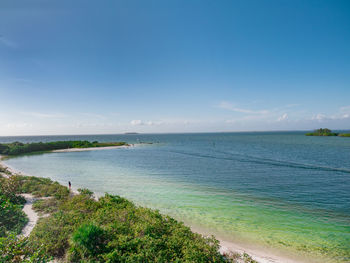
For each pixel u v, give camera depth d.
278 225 15.44
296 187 26.08
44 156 66.12
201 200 20.98
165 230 12.14
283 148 79.94
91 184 27.84
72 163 49.09
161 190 24.81
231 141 143.38
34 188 21.89
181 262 8.88
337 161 46.97
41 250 8.96
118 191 24.31
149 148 93.88
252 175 33.59
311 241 13.18
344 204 19.95
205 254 9.84
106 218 13.14
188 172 36.38
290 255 11.56
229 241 13.07
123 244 9.66
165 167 42.03
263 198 21.73
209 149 84.44
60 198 18.92
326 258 11.33
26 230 12.19
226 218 16.69
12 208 14.14
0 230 11.39
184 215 17.25
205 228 14.91
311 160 49.00
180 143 130.38
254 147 88.81
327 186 26.56
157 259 8.76
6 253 8.12
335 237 13.67
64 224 12.15
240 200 21.12
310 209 18.72
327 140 125.81
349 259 11.23
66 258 8.96
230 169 39.12
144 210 15.34
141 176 33.09
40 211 15.53
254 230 14.65
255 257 11.25
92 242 9.45
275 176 32.59
